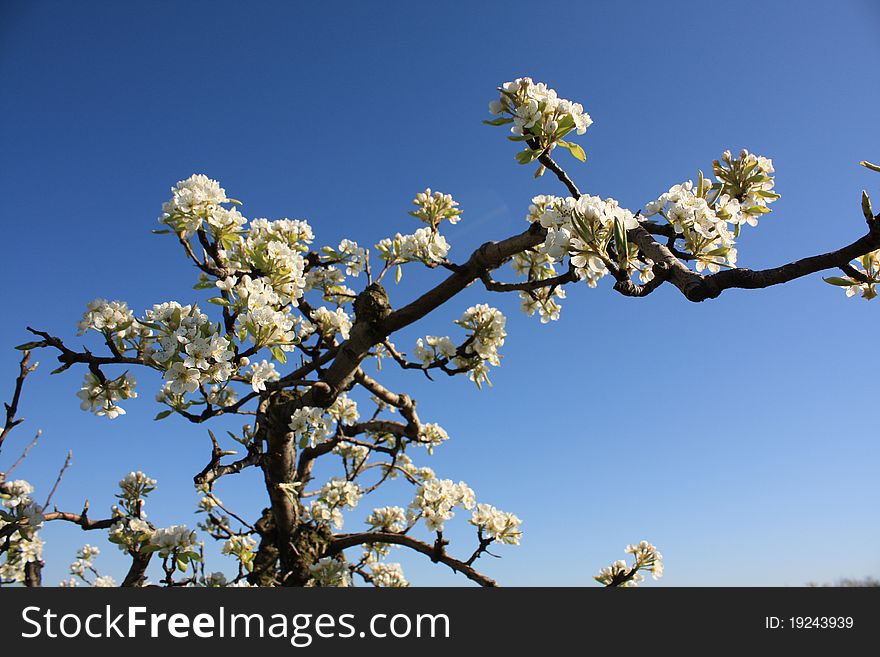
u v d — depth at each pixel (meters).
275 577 6.55
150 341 3.79
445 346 6.01
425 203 5.55
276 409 5.75
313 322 6.07
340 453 7.71
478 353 5.79
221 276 4.17
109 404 3.78
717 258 2.67
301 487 7.09
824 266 1.92
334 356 5.37
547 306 5.54
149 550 4.79
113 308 3.75
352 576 7.09
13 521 4.77
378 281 5.65
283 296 4.25
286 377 5.35
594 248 2.43
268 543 6.75
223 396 5.04
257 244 4.28
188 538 4.89
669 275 2.24
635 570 6.31
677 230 2.69
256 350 3.61
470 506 6.15
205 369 3.36
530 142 3.31
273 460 6.11
